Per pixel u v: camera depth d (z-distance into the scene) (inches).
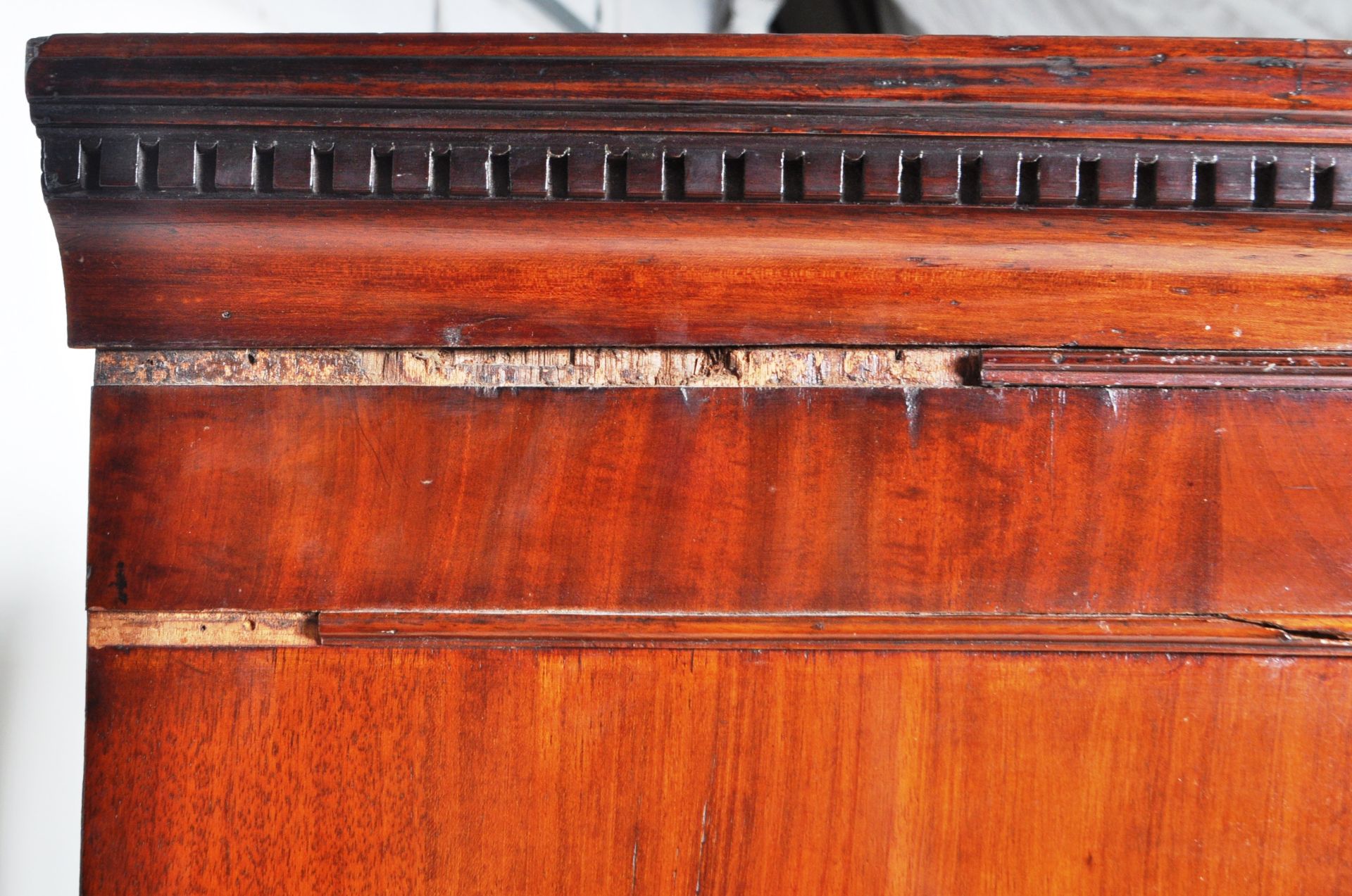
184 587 18.2
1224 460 18.0
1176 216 17.2
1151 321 18.1
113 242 17.8
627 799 18.0
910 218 17.3
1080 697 18.0
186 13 40.0
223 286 18.1
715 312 18.2
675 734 18.1
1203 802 17.9
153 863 18.1
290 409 18.2
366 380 18.3
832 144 17.0
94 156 17.3
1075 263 17.8
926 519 18.1
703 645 18.0
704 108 16.9
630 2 57.4
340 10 43.7
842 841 18.0
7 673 34.3
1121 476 18.0
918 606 18.1
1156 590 18.0
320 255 17.9
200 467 18.2
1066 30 44.8
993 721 18.0
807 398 18.1
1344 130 16.7
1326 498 17.9
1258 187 17.0
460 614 18.1
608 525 18.2
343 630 17.9
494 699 18.0
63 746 37.7
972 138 16.9
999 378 18.0
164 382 18.3
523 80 16.8
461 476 18.2
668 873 18.1
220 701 18.1
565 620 18.1
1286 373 17.9
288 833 18.1
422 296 18.1
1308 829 17.8
